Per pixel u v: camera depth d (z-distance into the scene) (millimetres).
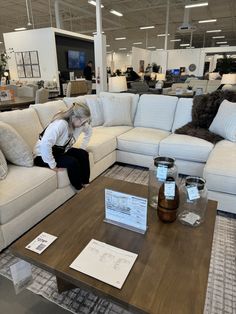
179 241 1194
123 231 1272
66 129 2086
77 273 1008
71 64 9234
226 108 2723
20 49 8055
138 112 3504
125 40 17938
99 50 5898
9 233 1652
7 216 1597
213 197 2090
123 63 19812
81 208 1483
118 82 4230
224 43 20109
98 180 1860
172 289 929
